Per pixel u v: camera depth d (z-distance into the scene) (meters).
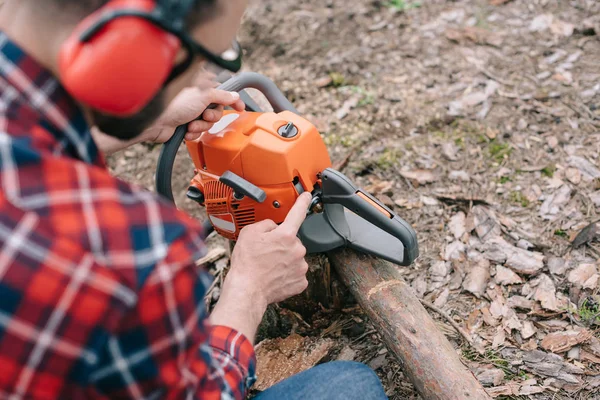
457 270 1.94
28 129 0.72
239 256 1.29
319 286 1.76
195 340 0.82
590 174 2.17
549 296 1.81
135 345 0.75
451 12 3.04
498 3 3.03
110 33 0.68
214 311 1.22
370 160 2.37
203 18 0.73
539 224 2.04
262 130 1.48
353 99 2.66
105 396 0.78
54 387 0.72
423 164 2.33
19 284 0.68
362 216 1.49
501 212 2.10
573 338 1.69
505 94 2.54
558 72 2.61
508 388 1.61
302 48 2.96
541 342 1.71
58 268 0.69
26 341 0.69
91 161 0.80
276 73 2.87
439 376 1.42
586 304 1.78
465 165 2.29
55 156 0.73
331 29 3.04
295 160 1.46
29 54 0.73
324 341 1.78
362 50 2.91
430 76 2.71
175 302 0.76
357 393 1.21
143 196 0.77
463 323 1.80
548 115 2.42
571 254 1.92
